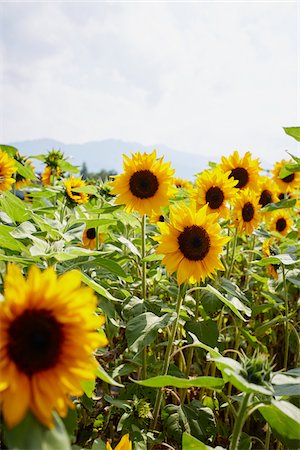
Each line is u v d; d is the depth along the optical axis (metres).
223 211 5.22
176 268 3.64
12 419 1.55
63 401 1.67
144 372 4.10
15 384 1.58
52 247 3.25
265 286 6.08
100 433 3.96
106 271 4.40
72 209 5.59
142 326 3.45
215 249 3.70
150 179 4.52
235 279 6.11
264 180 6.99
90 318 1.72
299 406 3.17
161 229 3.71
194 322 4.29
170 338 3.60
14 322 1.68
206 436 3.68
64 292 1.70
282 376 2.50
